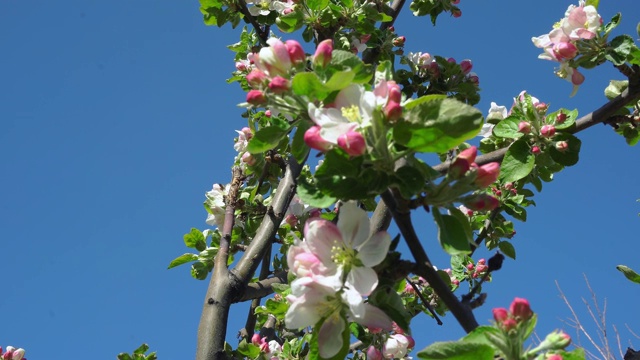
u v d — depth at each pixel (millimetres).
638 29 3834
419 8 5855
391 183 2033
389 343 3428
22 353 5211
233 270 4039
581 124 3910
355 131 2033
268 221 4309
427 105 1992
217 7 5359
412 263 2115
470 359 1812
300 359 4176
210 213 4770
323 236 2117
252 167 4680
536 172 4266
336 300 2098
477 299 2154
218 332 3768
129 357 4883
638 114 4102
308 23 4891
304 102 2223
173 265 4773
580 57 3826
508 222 4547
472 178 2041
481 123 1949
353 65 2289
